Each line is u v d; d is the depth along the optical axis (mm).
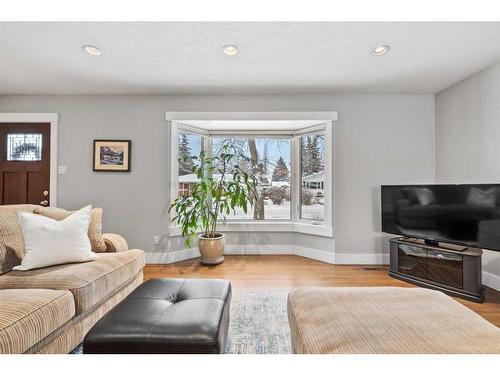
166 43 2197
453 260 2381
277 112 3373
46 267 1748
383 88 3174
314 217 3752
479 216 2275
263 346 1608
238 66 2613
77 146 3385
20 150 3402
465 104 2871
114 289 1852
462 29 1993
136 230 3402
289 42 2178
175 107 3393
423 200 2666
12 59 2469
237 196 3273
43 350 1247
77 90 3244
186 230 3170
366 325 1110
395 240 2828
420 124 3324
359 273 2975
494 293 2412
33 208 2084
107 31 2035
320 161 3695
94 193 3393
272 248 3785
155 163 3406
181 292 1544
